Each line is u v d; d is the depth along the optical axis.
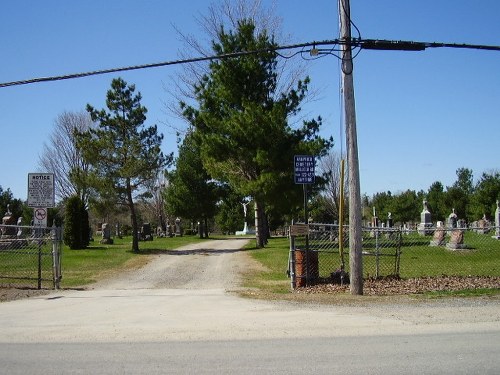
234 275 19.78
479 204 60.59
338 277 14.62
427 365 6.61
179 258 27.77
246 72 32.66
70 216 33.34
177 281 18.23
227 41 33.19
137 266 23.66
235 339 8.23
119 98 33.44
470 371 6.35
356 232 12.68
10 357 7.19
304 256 14.55
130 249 34.12
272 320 9.62
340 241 14.55
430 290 13.02
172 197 56.22
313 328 8.94
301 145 30.69
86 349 7.64
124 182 33.47
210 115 33.41
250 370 6.44
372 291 13.10
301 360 6.89
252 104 31.48
